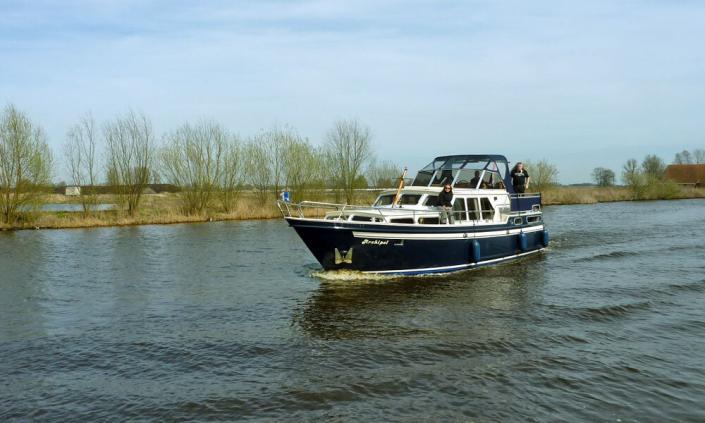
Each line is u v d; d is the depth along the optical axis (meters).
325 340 12.09
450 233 18.61
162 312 14.95
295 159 52.38
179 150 48.06
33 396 9.31
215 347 11.77
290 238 33.19
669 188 79.81
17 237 35.31
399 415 8.35
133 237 34.53
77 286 18.80
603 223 40.16
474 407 8.59
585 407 8.57
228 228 40.34
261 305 15.46
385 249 17.48
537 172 72.31
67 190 47.50
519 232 22.03
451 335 12.28
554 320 13.43
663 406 8.60
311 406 8.72
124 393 9.38
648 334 12.26
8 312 15.22
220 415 8.47
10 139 41.19
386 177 59.72
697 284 17.44
